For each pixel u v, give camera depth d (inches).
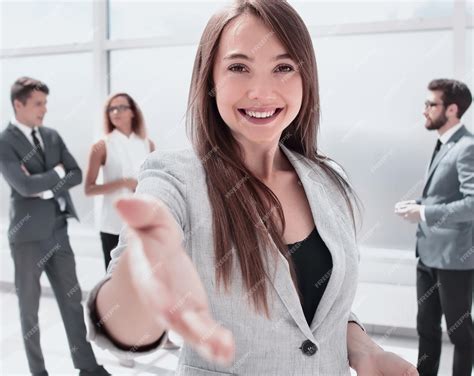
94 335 17.0
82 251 145.1
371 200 121.6
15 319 126.6
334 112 122.3
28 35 151.1
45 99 94.5
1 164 88.9
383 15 116.4
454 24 109.6
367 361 28.6
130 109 106.0
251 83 25.7
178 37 133.5
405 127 117.6
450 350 103.8
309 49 27.5
